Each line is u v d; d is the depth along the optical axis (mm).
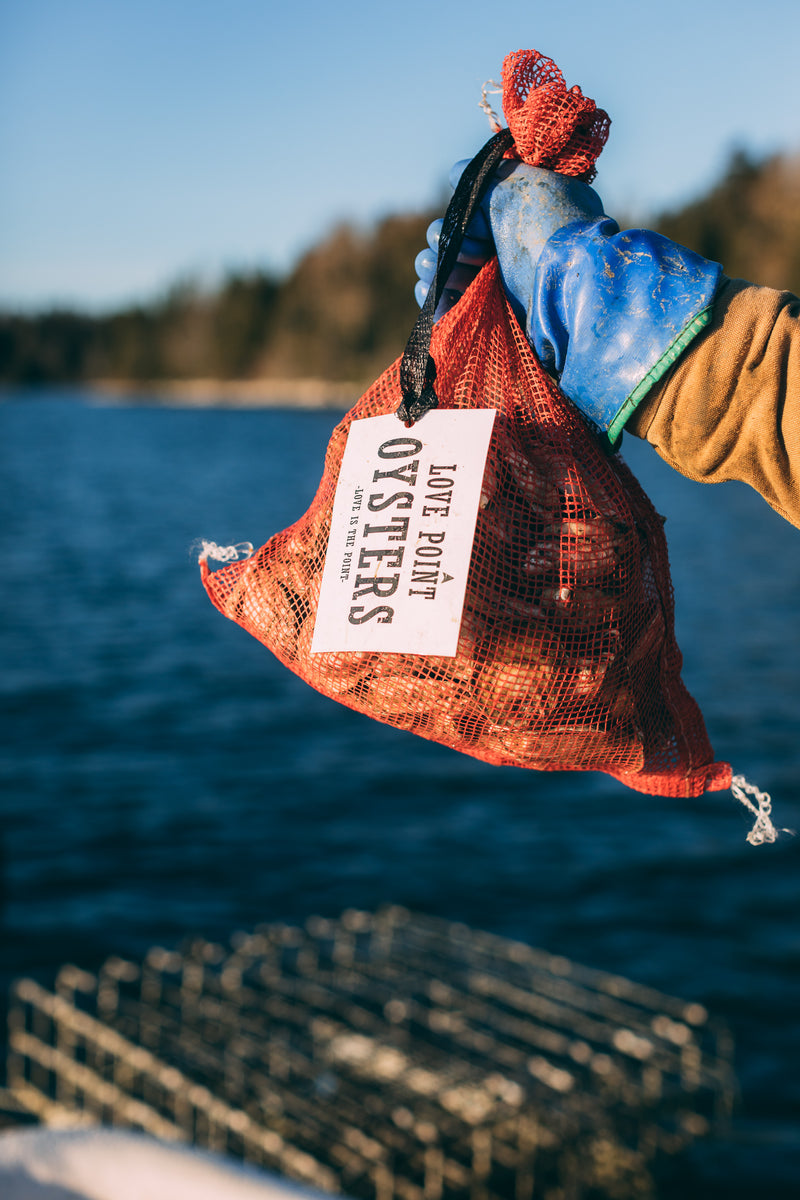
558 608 1441
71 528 46844
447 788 16844
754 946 11500
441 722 1500
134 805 16016
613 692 1488
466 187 1448
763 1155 7383
